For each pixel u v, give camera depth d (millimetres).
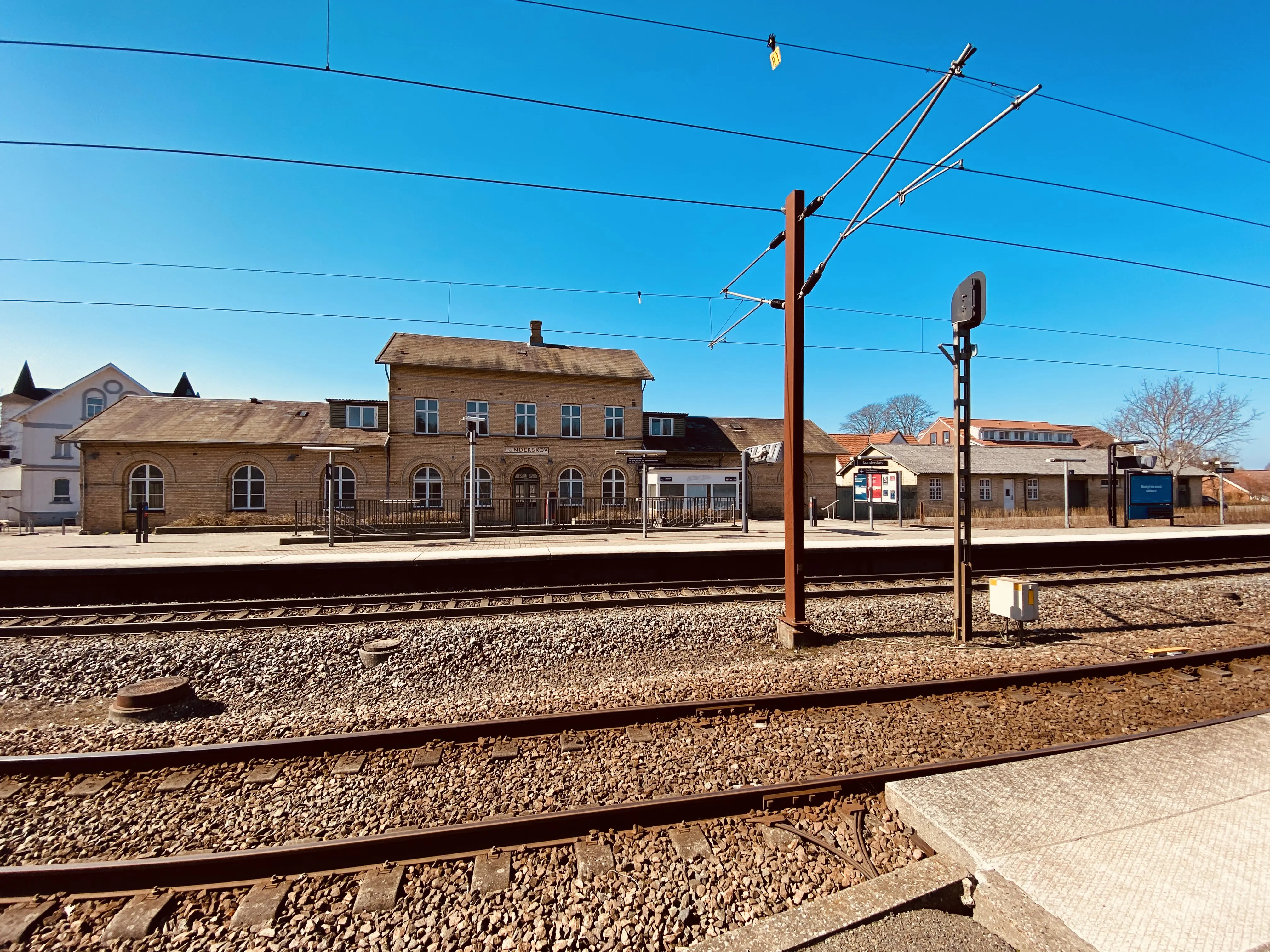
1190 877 3117
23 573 10438
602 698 6012
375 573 11539
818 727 5371
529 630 8633
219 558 12438
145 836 3953
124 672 7586
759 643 8836
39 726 6414
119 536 23438
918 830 3812
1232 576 13438
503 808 4180
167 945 3098
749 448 22750
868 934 2873
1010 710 5871
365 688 7316
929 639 8812
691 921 3152
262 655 7938
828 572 13852
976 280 7953
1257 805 3840
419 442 28438
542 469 30094
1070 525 25766
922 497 33062
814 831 3865
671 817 4020
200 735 5328
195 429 27062
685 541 17766
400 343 30344
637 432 31781
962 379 8430
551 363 31281
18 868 3459
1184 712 5828
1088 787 4082
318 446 23156
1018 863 3250
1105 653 7766
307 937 3107
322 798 4363
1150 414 48375
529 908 3232
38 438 39781
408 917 3215
